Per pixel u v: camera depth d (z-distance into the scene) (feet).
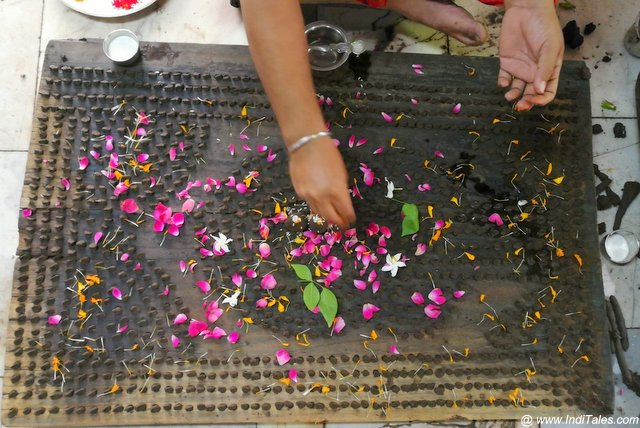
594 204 4.30
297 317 3.99
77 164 4.12
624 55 4.81
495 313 4.07
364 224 4.14
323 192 2.76
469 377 3.97
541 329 4.08
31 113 4.49
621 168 4.60
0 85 4.51
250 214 4.11
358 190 4.20
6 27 4.61
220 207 4.11
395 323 4.00
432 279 4.09
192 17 4.71
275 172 4.20
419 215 4.19
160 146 4.17
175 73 4.29
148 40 4.65
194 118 4.25
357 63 4.40
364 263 4.07
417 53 4.52
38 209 4.02
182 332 3.92
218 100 4.28
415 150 4.30
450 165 4.30
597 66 4.78
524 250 4.18
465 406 3.92
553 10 3.51
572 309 4.13
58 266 3.96
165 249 4.03
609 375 4.04
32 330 3.86
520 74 3.75
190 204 4.08
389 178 4.24
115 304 3.94
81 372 3.82
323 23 4.34
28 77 4.55
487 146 4.35
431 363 3.96
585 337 4.09
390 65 4.42
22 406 3.75
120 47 4.30
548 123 4.42
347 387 3.89
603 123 4.69
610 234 4.42
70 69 4.25
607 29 4.84
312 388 3.88
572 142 4.41
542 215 4.26
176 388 3.83
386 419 3.88
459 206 4.24
